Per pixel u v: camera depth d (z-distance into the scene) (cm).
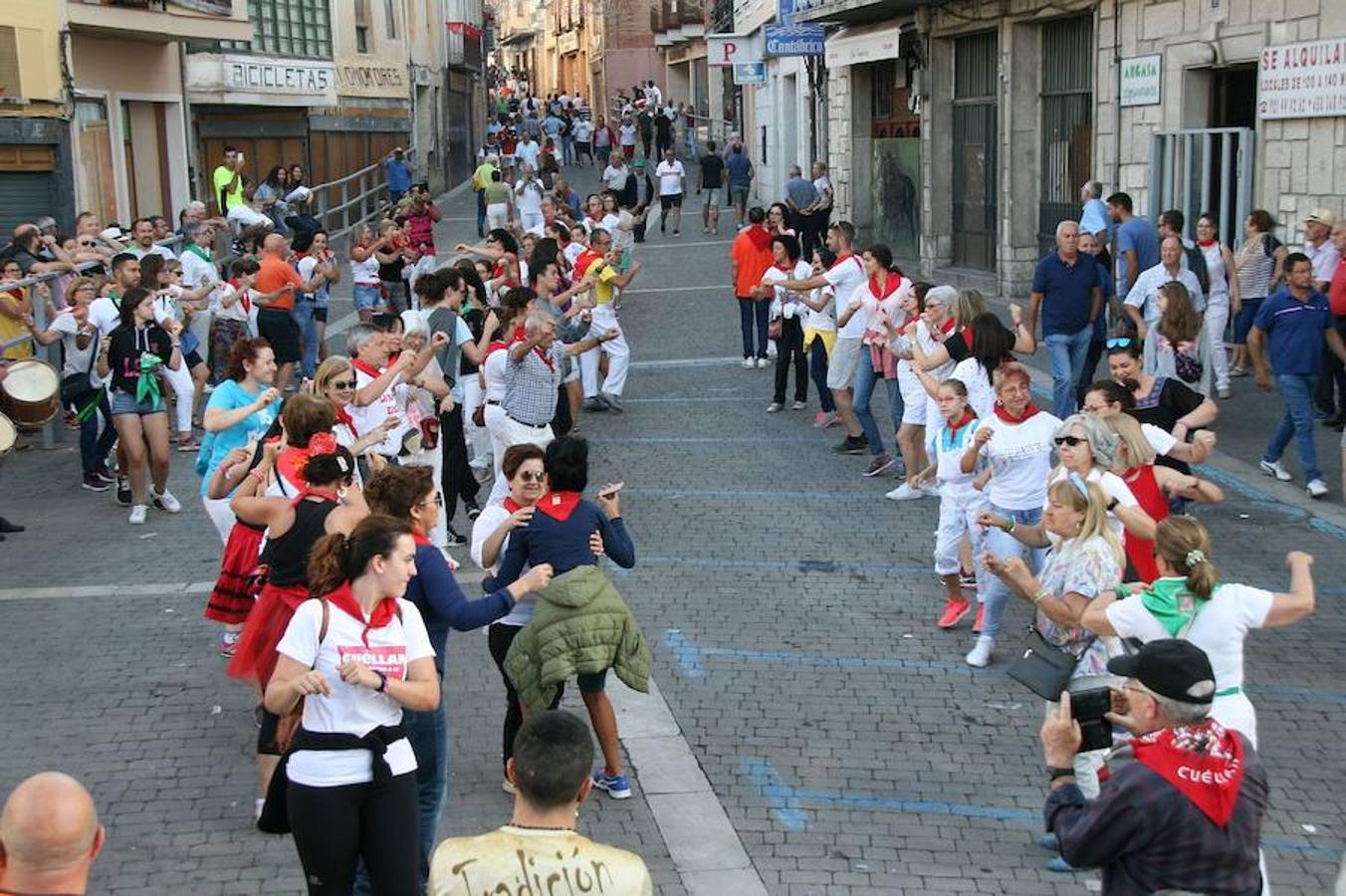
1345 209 1543
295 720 601
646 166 4781
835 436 1506
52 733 815
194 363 1527
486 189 3153
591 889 415
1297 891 631
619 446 1491
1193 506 1209
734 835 689
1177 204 1823
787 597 1025
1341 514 1177
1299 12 1591
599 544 711
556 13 9769
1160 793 436
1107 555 650
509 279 1599
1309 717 813
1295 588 597
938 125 2628
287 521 675
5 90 2203
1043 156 2284
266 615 678
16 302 1488
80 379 1352
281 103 3256
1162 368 1171
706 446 1480
